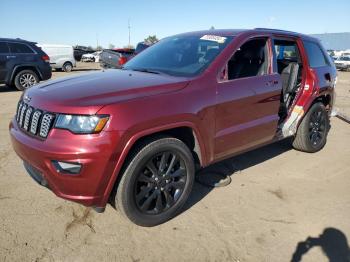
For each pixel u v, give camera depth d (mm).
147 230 3121
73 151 2619
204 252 2859
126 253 2803
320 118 5332
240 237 3078
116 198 2934
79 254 2764
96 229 3098
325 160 5086
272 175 4441
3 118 6941
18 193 3656
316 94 4945
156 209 3150
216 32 4137
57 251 2785
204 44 3908
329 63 5496
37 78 11625
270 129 4152
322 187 4148
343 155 5348
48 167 2719
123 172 2865
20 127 3174
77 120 2652
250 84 3760
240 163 4820
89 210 3389
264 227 3244
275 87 4090
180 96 3105
